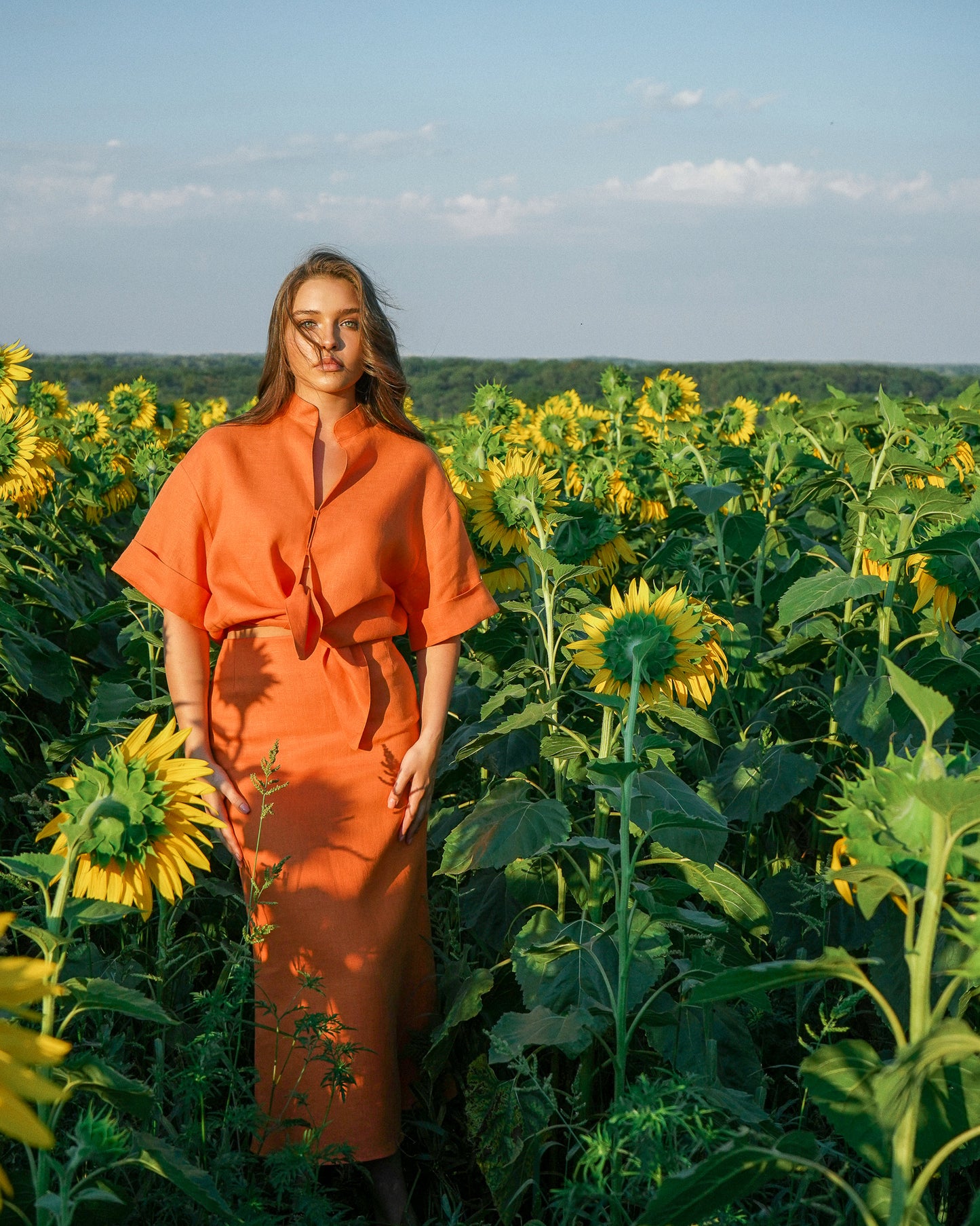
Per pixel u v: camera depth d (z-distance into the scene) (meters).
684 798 2.29
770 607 4.91
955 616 3.44
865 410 5.14
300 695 2.43
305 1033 2.21
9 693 3.86
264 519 2.43
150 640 3.47
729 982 1.33
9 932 2.25
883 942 2.30
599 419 8.55
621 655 2.26
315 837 2.42
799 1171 1.43
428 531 2.66
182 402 9.13
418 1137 2.62
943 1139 1.40
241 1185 1.90
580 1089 2.28
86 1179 1.38
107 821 1.59
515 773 3.02
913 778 1.28
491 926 2.82
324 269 2.51
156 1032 2.38
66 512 5.63
